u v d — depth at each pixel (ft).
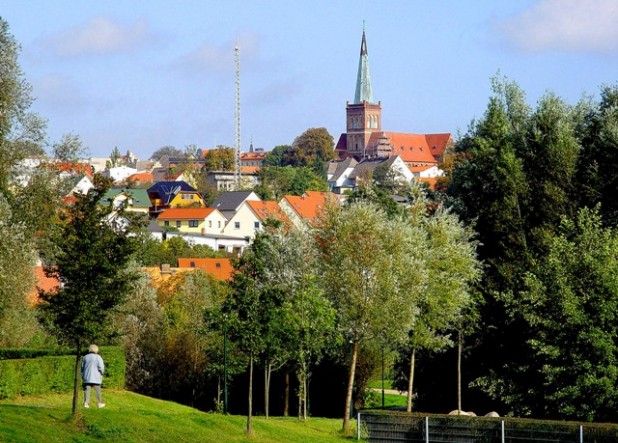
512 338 232.94
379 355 262.88
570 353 199.11
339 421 220.02
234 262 211.61
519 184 248.52
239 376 275.59
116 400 191.42
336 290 212.02
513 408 215.31
